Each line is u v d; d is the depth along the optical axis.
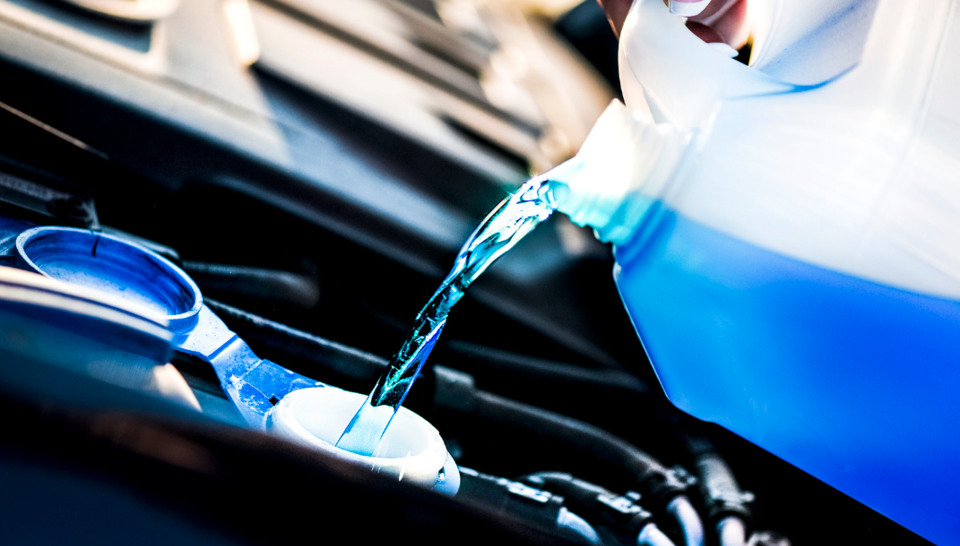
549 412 0.66
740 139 0.58
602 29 1.36
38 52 0.68
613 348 0.75
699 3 0.65
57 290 0.31
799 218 0.58
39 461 0.17
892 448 0.66
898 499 0.68
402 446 0.50
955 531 0.68
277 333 0.59
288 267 0.66
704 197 0.59
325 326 0.64
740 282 0.60
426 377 0.65
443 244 0.74
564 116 1.10
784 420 0.67
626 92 0.66
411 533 0.21
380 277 0.69
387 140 0.83
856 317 0.61
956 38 0.60
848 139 0.58
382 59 0.99
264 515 0.19
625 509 0.59
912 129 0.57
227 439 0.21
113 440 0.18
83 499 0.18
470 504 0.24
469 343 0.70
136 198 0.64
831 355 0.62
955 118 0.58
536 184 0.58
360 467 0.23
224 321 0.58
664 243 0.60
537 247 0.81
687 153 0.58
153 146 0.67
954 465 0.65
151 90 0.71
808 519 0.67
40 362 0.20
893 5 0.61
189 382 0.47
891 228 0.58
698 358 0.65
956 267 0.59
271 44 0.87
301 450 0.22
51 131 0.61
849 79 0.59
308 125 0.79
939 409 0.63
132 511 0.18
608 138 0.59
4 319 0.22
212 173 0.68
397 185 0.78
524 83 1.14
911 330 0.61
